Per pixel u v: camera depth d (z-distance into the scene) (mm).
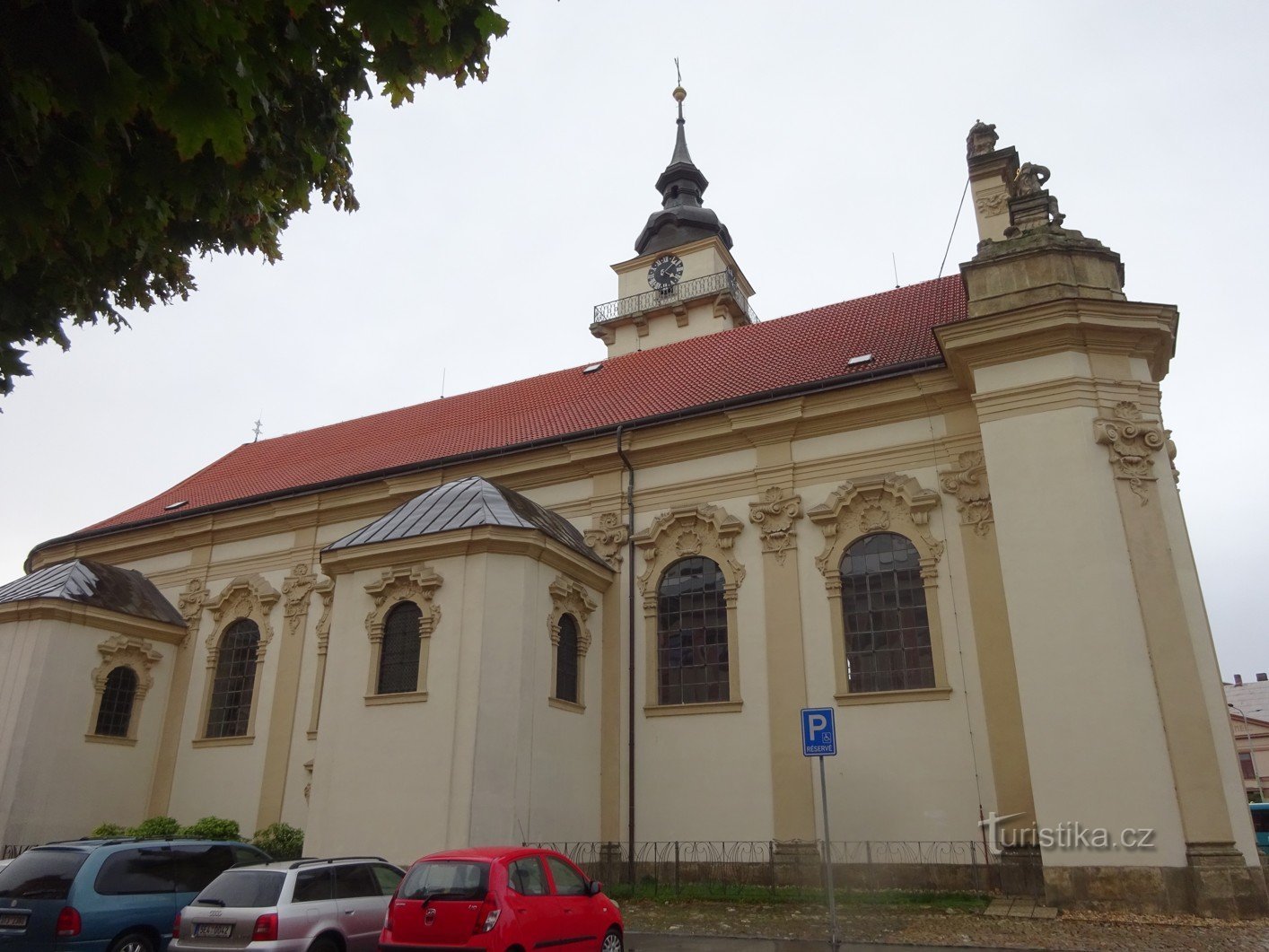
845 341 23891
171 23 4770
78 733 23719
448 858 9906
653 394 25328
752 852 18141
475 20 6383
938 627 18031
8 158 4895
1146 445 16188
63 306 6613
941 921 13781
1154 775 14328
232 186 5926
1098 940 12047
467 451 25438
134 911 10797
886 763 17609
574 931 10172
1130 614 15188
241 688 25500
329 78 6652
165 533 28297
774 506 20234
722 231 41844
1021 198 18578
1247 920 13297
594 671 20609
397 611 19422
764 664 19328
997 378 17234
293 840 20562
